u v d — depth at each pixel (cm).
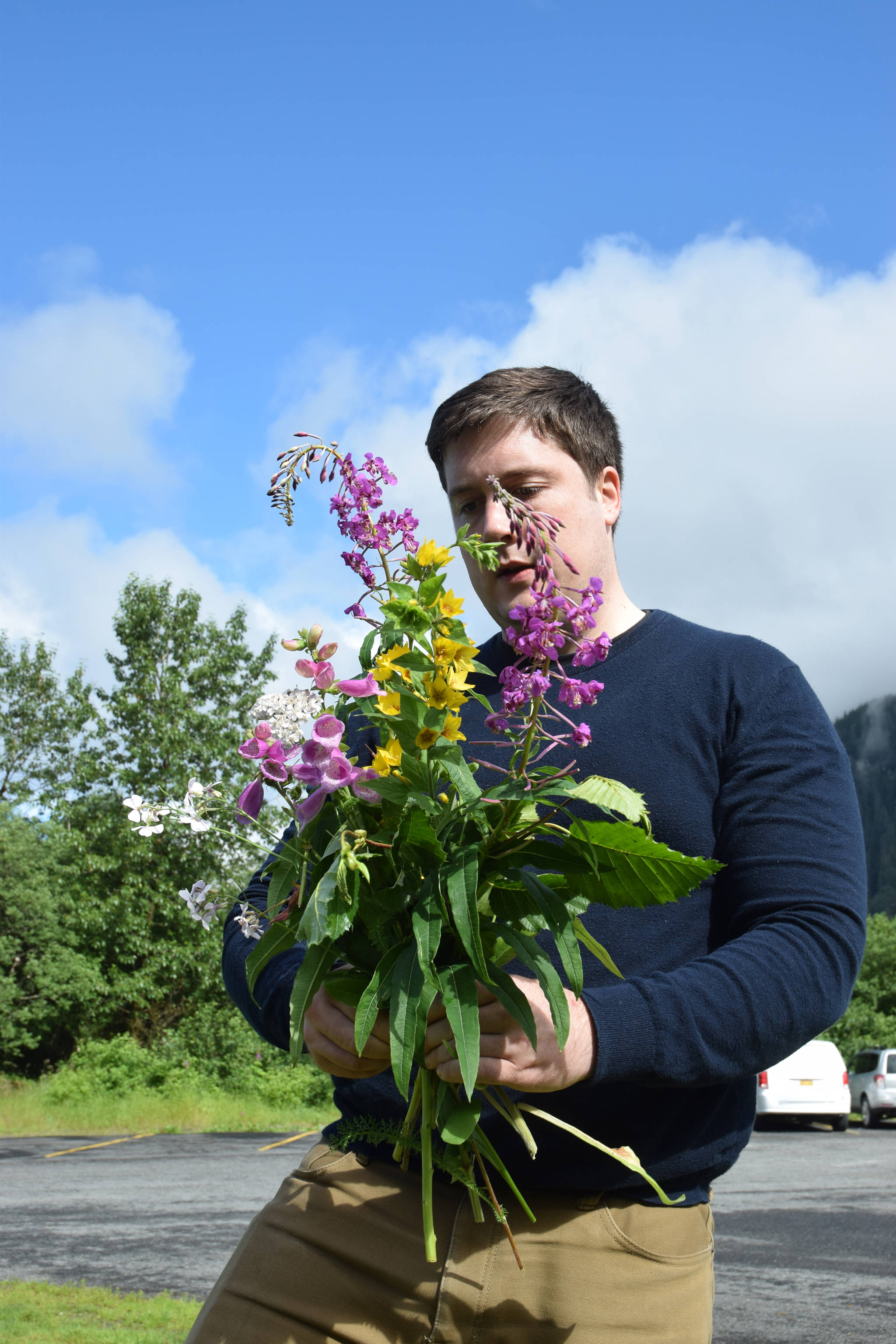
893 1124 2002
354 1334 139
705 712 150
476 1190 129
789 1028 124
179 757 1997
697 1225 141
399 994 108
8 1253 611
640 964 141
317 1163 155
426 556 120
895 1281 596
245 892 166
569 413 162
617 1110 136
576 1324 133
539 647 110
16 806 2442
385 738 120
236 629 2184
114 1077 1675
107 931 1936
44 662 2689
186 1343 149
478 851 113
